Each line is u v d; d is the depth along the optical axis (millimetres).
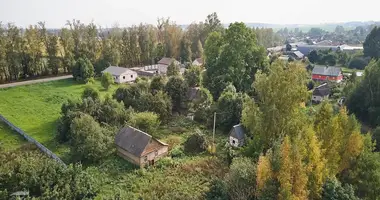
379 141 31094
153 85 45969
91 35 76062
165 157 30781
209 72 51906
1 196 18828
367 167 23766
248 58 51062
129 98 42969
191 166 28969
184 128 39406
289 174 18531
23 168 20844
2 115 41375
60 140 34594
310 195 20078
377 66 44938
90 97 39156
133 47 84812
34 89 56062
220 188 22062
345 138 24453
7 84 58750
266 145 25797
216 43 56594
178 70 61500
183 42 90688
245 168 21797
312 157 20250
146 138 29844
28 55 64750
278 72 24719
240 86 48750
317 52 99375
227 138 36500
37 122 40625
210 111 40562
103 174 27406
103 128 33062
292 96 24141
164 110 40781
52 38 67688
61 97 51844
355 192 22844
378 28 90000
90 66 64562
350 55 98562
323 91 56750
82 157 29891
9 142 34094
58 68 70438
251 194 20297
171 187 24953
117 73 65188
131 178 26906
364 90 45594
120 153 31359
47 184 20000
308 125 24125
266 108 25109
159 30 94562
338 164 24047
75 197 20453
